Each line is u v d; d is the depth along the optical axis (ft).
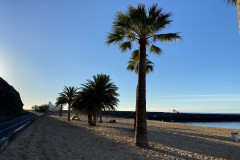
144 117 31.01
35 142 29.43
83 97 69.36
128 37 33.47
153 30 30.09
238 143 40.22
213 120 288.92
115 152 25.30
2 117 128.57
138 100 31.58
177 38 32.45
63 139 34.45
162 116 294.46
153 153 25.55
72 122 91.35
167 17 31.17
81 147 27.66
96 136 40.86
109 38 34.42
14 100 197.36
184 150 29.53
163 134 51.34
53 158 20.40
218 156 26.53
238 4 12.15
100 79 72.02
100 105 70.44
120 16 31.96
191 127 83.05
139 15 30.53
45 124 69.05
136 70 58.85
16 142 28.32
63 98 104.83
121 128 64.95
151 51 38.40
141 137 30.40
